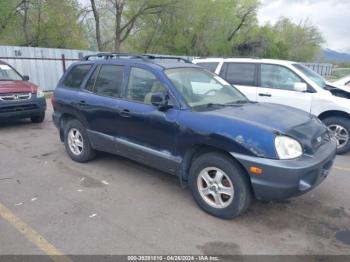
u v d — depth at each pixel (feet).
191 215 11.86
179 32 96.22
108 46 89.76
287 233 10.73
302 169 10.02
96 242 10.21
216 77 15.60
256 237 10.50
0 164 17.33
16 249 9.86
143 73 14.02
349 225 11.25
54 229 10.92
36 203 12.80
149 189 14.15
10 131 25.11
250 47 120.47
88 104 15.89
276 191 10.15
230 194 11.18
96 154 17.63
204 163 11.61
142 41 97.50
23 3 70.44
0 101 23.84
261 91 21.93
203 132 11.27
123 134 14.49
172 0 82.89
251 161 10.27
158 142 13.02
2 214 11.92
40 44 77.10
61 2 73.82
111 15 85.92
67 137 17.84
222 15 99.04
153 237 10.48
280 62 21.84
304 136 10.94
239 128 10.71
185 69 14.47
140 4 82.12
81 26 81.30
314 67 96.48
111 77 15.44
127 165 17.10
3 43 72.02
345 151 19.44
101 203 12.81
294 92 20.74
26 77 28.76
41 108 26.78
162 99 12.42
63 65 54.03
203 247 9.98
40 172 16.14
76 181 14.99
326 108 19.44
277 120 11.50
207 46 101.19
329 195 13.60
